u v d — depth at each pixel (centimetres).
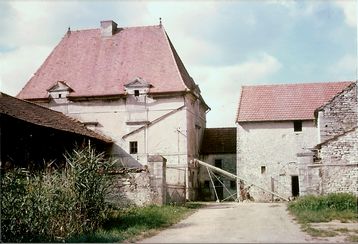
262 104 3409
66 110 3416
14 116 1981
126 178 2202
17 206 1276
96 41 3750
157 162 2195
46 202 1329
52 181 1413
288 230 1403
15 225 1266
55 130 2311
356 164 2144
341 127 2695
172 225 1622
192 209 2231
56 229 1349
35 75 3638
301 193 2180
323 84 3528
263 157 3253
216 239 1233
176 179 3209
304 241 1164
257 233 1345
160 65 3459
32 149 2178
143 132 3306
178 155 3238
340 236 1255
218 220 1748
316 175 2177
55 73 3603
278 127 3272
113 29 3772
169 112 3284
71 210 1373
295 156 3219
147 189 2181
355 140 2162
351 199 1873
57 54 3747
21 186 1302
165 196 2236
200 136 3791
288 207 2150
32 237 1271
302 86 3534
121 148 3309
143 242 1216
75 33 3850
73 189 1400
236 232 1384
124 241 1242
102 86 3431
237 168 3275
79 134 2578
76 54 3703
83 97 3388
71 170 1447
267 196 3197
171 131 3272
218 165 3678
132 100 3350
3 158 1941
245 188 3197
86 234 1345
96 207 1431
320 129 2716
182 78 3353
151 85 3344
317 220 1592
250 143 3284
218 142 3775
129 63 3534
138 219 1614
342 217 1647
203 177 3641
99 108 3388
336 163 2167
